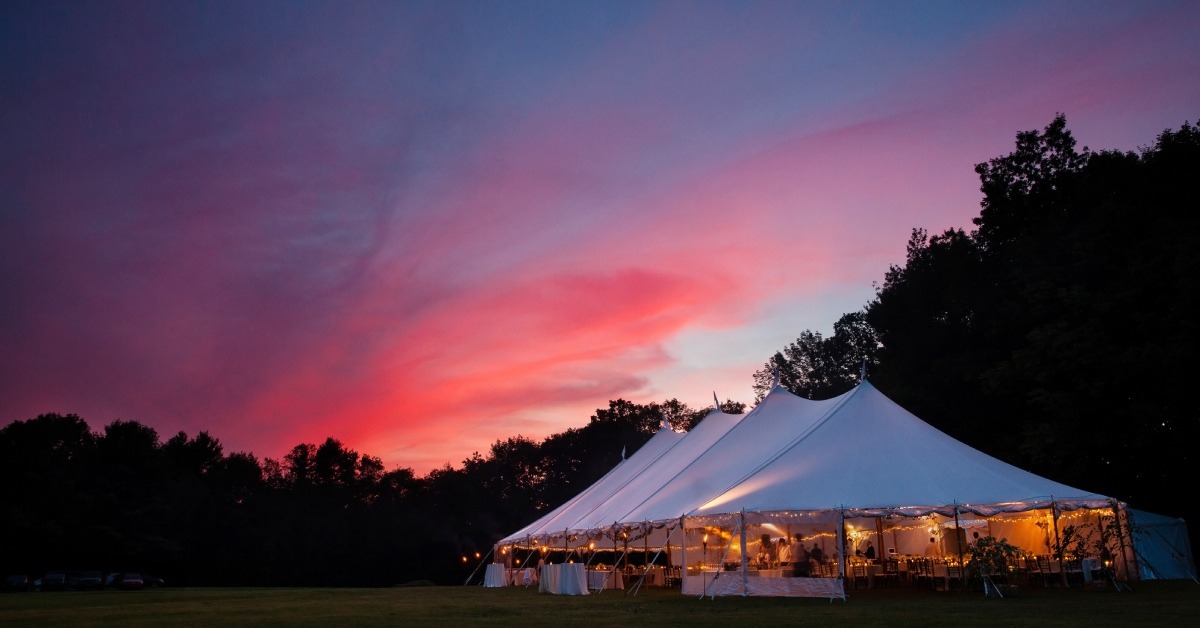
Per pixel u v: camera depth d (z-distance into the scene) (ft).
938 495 60.90
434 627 44.21
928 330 126.11
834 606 52.31
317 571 219.00
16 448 193.26
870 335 217.56
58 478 188.55
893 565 74.79
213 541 211.41
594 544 94.53
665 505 74.13
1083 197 109.60
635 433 264.52
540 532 98.27
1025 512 65.87
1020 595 57.47
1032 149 126.82
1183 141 92.89
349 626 45.91
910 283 136.77
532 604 63.52
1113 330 87.86
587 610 55.11
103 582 157.28
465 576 231.91
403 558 229.66
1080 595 56.24
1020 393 103.45
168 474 213.87
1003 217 126.21
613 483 102.01
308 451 267.39
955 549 79.71
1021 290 102.68
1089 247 95.14
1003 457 108.37
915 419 71.56
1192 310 80.64
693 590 67.21
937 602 53.42
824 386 217.56
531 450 268.41
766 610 50.55
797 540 78.02
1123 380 84.79
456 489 254.06
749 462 75.56
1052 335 90.84
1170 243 83.61
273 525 222.28
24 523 174.29
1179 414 82.43
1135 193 94.73
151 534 189.16
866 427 69.26
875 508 59.72
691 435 96.68
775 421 82.28
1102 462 92.17
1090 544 67.05
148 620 53.36
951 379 113.80
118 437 213.46
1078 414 88.38
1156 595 54.54
